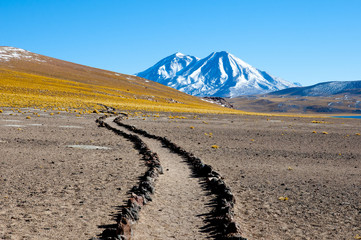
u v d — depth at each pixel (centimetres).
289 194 1390
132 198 1114
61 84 15638
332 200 1311
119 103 11475
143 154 2308
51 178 1505
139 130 3841
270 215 1104
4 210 1028
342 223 1037
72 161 1969
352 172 1986
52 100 9606
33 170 1669
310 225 1013
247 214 1110
